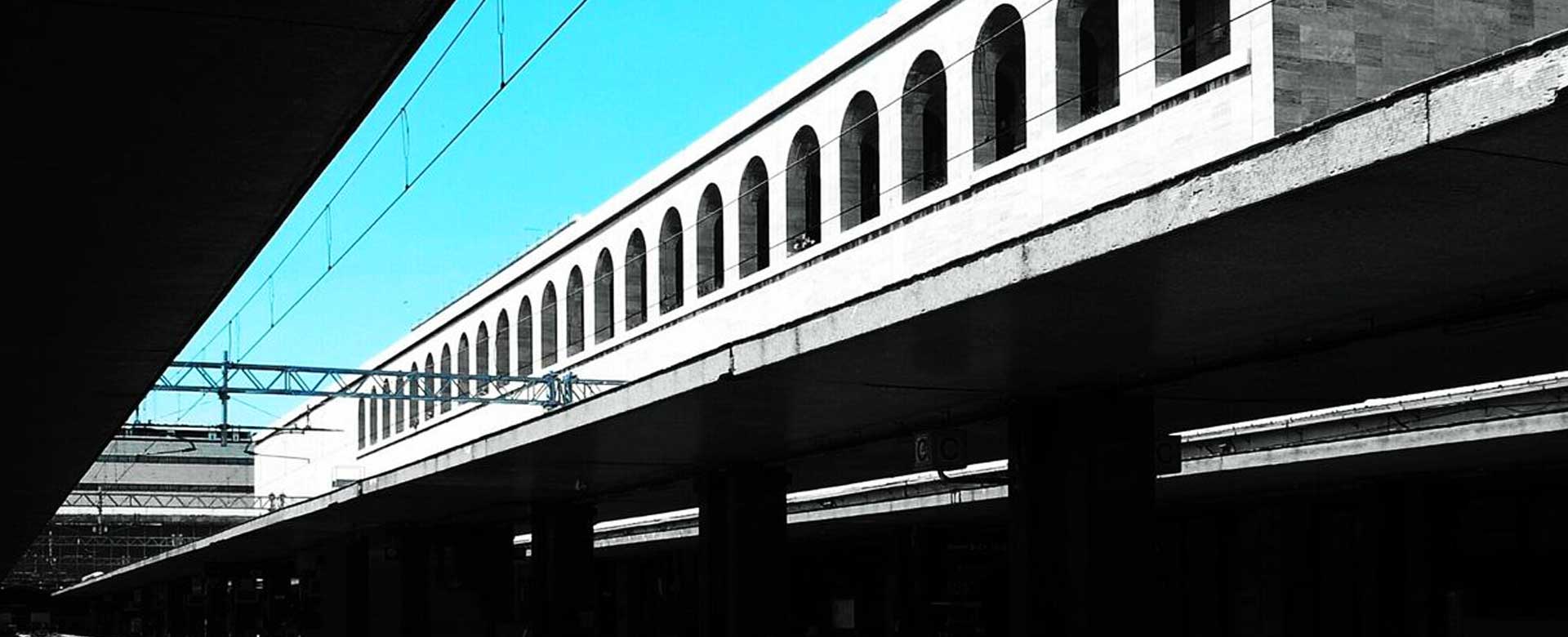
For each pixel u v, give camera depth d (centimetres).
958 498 5022
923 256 3834
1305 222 1570
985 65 3697
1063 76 3447
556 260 6284
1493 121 1255
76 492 9350
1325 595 4822
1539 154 1329
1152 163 3148
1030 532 2700
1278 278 1839
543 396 6200
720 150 4966
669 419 3075
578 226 6012
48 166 1590
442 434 7344
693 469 3994
